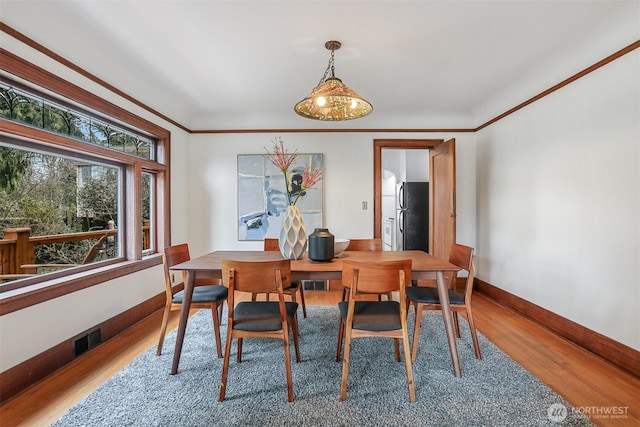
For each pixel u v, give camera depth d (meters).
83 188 2.58
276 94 3.40
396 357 2.20
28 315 1.89
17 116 1.95
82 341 2.30
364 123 4.14
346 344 1.78
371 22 2.07
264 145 4.18
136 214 3.02
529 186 3.06
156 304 3.29
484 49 2.43
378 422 1.57
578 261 2.47
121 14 1.96
